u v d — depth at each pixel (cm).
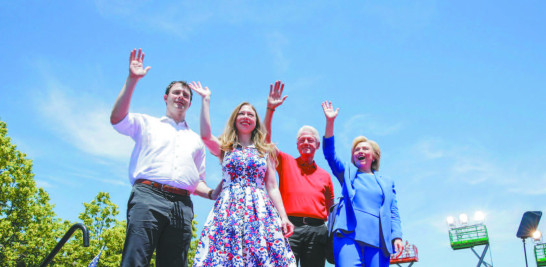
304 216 550
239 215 411
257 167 439
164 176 419
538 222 961
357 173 557
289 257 412
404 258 2161
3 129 2283
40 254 2214
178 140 450
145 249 386
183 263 411
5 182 2162
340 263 498
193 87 473
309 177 584
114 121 427
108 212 2642
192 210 437
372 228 507
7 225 2067
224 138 464
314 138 595
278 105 545
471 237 2547
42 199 2394
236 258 389
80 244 2423
